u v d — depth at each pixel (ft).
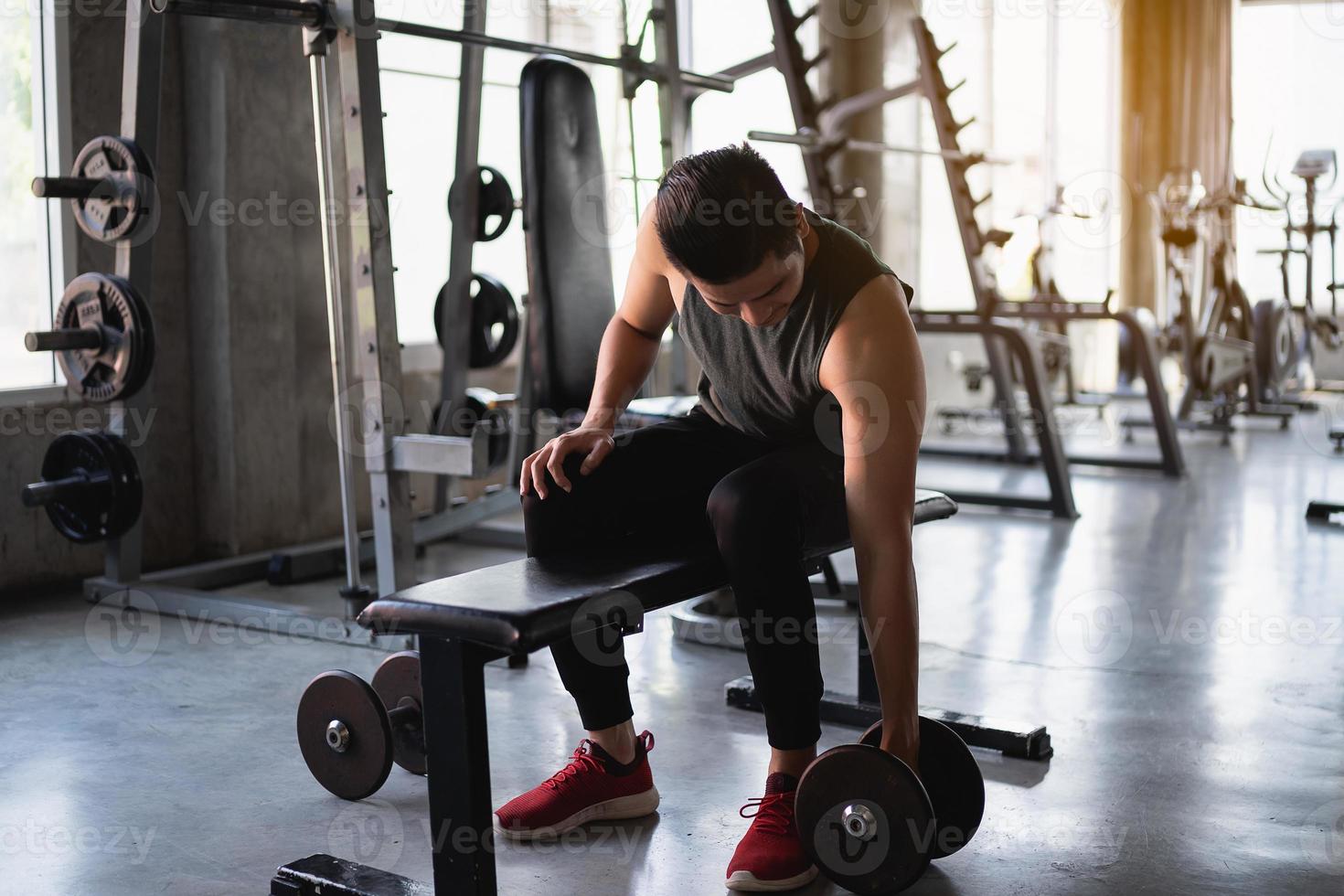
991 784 5.79
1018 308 16.19
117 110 10.16
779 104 18.19
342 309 8.27
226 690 7.33
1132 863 4.91
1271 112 25.90
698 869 4.88
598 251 9.25
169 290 10.73
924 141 20.53
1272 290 25.96
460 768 4.00
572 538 4.71
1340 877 4.78
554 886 4.73
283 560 10.25
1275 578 10.23
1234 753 6.18
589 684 5.17
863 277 4.38
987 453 17.12
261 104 10.75
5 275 9.88
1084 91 25.23
